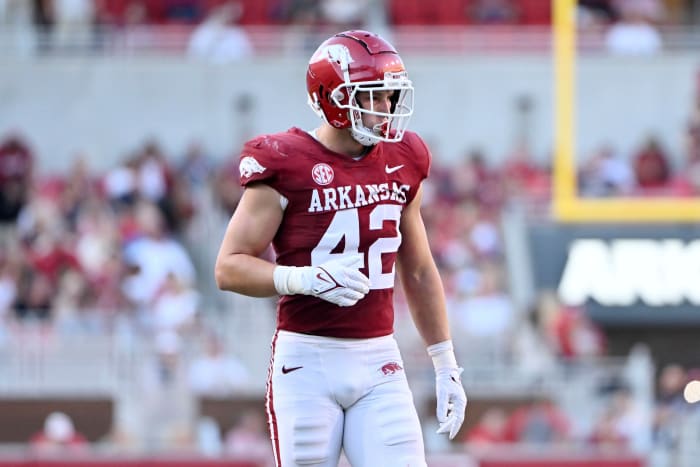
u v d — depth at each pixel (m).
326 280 15.86
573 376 42.75
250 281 16.25
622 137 59.66
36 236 49.53
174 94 61.53
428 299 17.62
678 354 54.06
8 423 41.91
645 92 59.75
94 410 41.94
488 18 63.25
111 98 61.59
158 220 50.97
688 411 41.91
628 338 53.97
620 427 39.22
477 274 48.66
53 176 59.97
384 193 16.78
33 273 46.78
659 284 53.34
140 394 41.69
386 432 16.58
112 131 61.50
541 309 47.31
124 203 52.84
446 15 63.16
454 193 54.56
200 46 62.03
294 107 61.62
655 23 63.38
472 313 46.41
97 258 48.31
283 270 16.11
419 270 17.61
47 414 41.97
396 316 44.72
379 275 16.81
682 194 54.72
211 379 42.06
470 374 43.44
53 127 61.47
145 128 61.50
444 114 61.25
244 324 46.22
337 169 16.61
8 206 55.00
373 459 16.55
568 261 53.59
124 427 41.03
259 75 61.66
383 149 16.97
